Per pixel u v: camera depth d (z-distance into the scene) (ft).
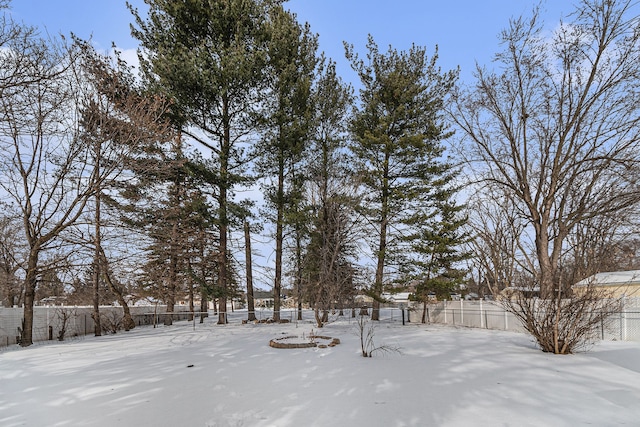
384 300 70.85
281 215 71.46
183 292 75.05
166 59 58.90
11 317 46.70
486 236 86.43
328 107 73.36
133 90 56.08
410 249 72.23
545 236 58.34
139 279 69.62
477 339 43.24
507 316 55.72
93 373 25.77
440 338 44.47
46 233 48.19
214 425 15.25
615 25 52.24
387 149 72.69
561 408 17.11
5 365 29.91
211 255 75.20
